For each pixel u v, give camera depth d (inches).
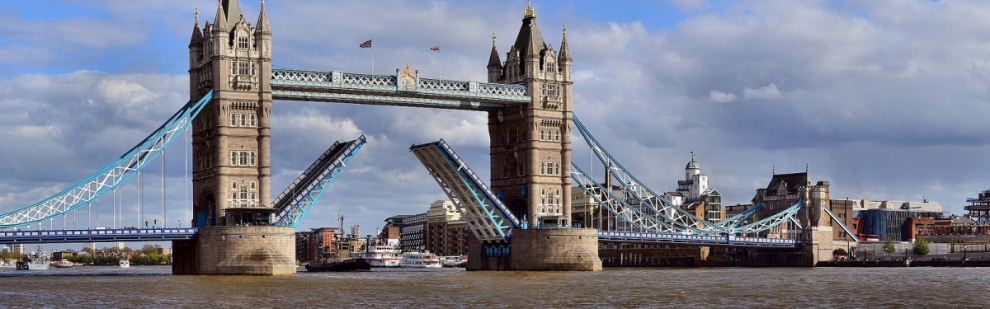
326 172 7544.3
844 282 6254.9
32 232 6968.5
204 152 7583.7
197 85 7642.7
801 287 5743.1
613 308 4443.9
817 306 4522.6
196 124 7687.0
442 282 6309.1
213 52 7381.9
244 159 7416.3
